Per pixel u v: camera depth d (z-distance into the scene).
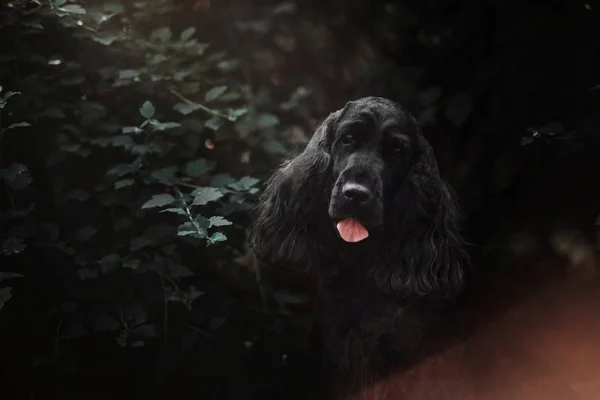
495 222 3.59
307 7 3.89
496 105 3.56
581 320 3.40
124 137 3.03
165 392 3.34
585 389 3.24
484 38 3.65
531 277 3.50
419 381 2.65
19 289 3.04
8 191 2.92
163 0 3.43
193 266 3.26
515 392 3.19
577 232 3.42
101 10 3.25
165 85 3.29
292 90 3.91
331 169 2.62
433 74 3.73
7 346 3.08
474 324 3.14
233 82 3.56
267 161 3.47
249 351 3.45
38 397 3.16
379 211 2.42
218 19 3.74
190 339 3.19
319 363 3.26
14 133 3.10
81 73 3.19
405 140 2.54
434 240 2.65
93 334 3.16
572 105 3.41
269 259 2.77
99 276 3.10
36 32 3.04
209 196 2.82
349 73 3.97
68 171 3.17
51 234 2.97
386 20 3.80
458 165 3.62
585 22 3.44
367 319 2.67
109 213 3.18
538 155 3.47
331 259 2.69
